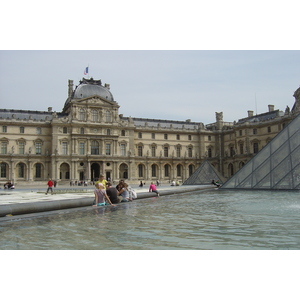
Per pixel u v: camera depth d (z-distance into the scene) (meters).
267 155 57.38
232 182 58.59
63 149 137.75
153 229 20.19
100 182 34.94
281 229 19.58
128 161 147.12
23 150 135.25
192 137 163.75
